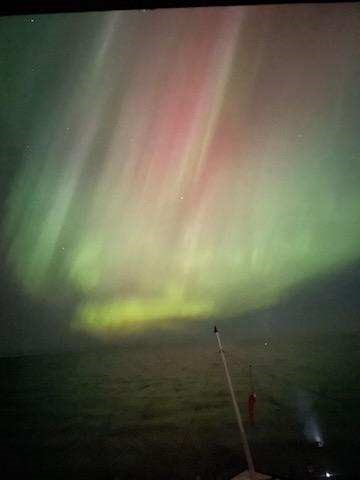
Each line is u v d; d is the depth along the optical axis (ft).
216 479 33.06
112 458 42.14
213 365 143.33
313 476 30.19
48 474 39.14
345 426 43.88
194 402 72.28
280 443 40.01
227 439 44.37
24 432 59.11
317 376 86.43
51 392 102.68
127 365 183.62
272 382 85.51
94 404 80.07
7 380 151.84
